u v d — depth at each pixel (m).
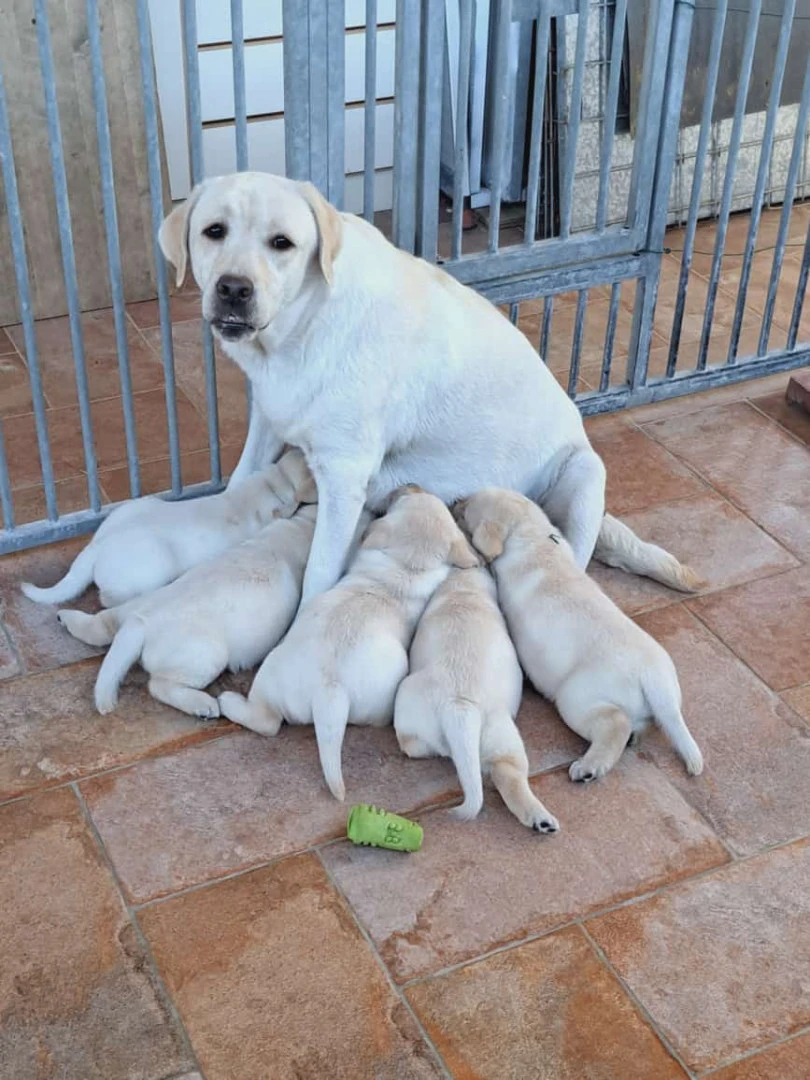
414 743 1.60
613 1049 1.33
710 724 1.73
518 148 3.00
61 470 2.21
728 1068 1.31
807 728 1.73
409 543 1.70
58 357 2.52
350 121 2.97
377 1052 1.31
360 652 1.58
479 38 2.78
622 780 1.64
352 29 2.84
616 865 1.53
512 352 1.91
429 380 1.83
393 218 2.06
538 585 1.70
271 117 2.89
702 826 1.58
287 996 1.37
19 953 1.40
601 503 1.95
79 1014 1.34
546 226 3.04
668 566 1.94
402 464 1.93
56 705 1.72
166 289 1.89
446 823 1.57
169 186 2.69
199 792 1.60
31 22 2.36
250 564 1.73
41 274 2.60
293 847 1.54
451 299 1.84
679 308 2.36
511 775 1.55
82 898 1.47
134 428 2.00
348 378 1.73
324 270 1.62
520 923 1.46
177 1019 1.34
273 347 1.70
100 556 1.81
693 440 2.35
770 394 2.49
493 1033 1.34
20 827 1.55
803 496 2.20
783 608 1.95
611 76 2.07
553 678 1.67
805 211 3.18
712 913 1.47
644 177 2.18
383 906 1.47
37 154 2.48
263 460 1.99
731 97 3.02
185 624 1.66
